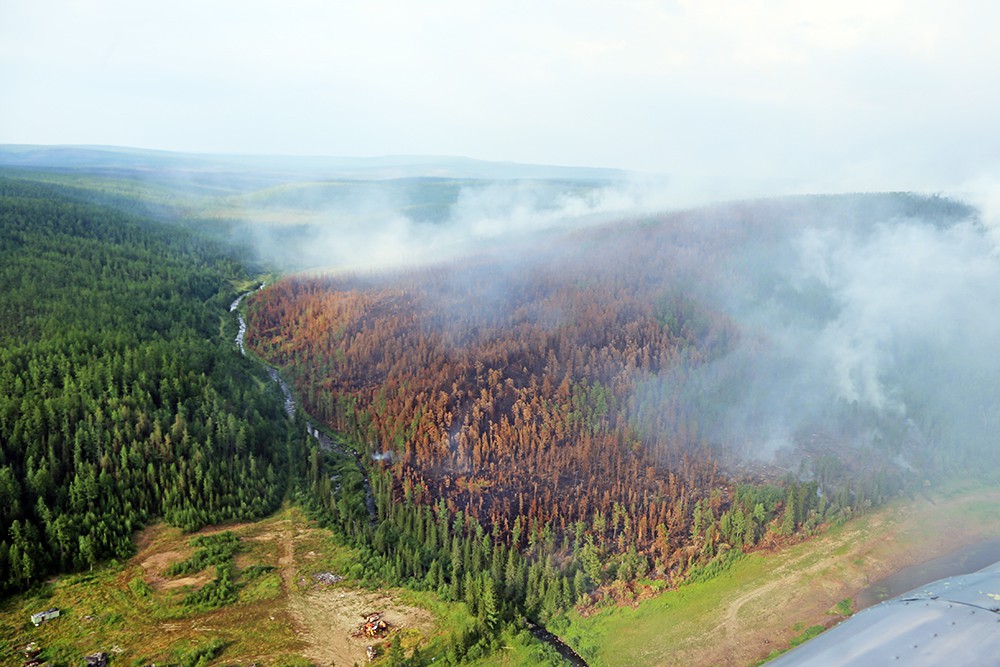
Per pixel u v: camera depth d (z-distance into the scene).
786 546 145.00
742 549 143.12
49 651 111.75
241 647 114.88
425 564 136.38
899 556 143.25
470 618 121.19
